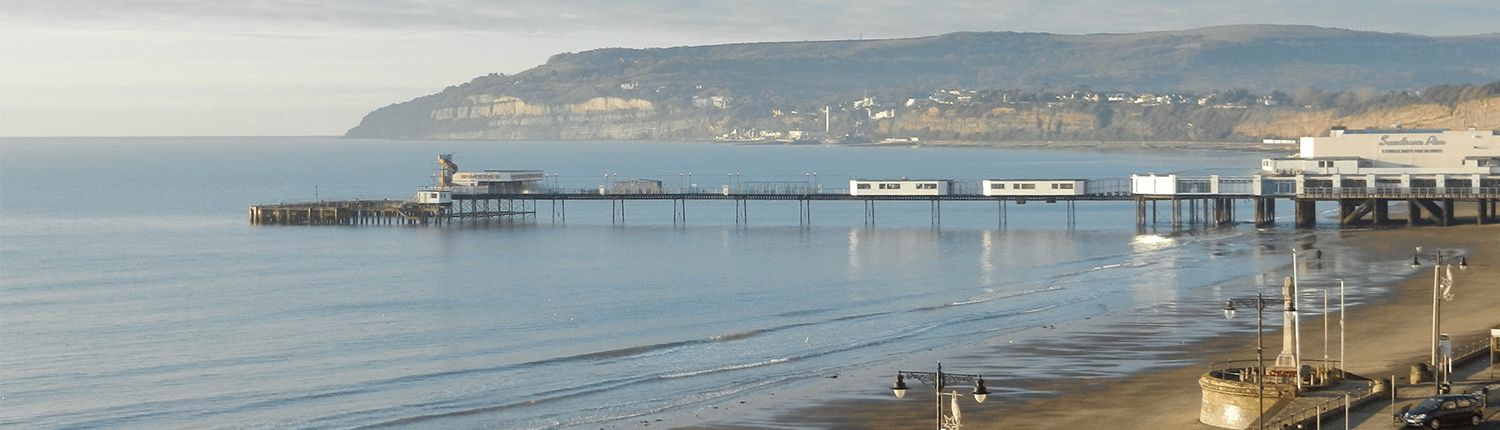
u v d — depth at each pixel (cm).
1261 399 7138
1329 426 7188
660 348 11450
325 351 11569
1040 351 10444
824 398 8994
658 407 8925
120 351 11619
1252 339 10619
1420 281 13638
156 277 17162
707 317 13412
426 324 13100
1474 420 7175
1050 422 8162
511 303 14562
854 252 19238
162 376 10475
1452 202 19375
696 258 18762
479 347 11719
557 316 13588
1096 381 9262
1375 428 7144
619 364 10700
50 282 16750
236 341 12125
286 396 9644
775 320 13088
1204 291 13588
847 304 14162
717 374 10062
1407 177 19575
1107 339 10856
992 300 13925
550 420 8662
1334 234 18762
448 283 16312
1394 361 9212
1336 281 13888
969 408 8575
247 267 18175
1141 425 7962
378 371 10562
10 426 8869
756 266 17775
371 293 15450
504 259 18788
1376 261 15475
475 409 9056
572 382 9938
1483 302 12062
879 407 8706
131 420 9025
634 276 16862
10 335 12494
